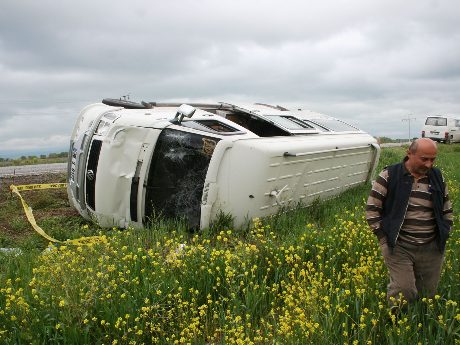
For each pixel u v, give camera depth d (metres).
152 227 8.98
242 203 9.05
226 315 5.57
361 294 5.52
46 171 21.89
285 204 9.80
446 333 4.94
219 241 8.16
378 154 13.28
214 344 5.11
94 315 5.43
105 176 9.59
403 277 5.14
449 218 5.19
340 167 11.56
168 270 6.47
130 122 9.50
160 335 5.26
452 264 6.30
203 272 6.41
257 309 5.77
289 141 9.77
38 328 5.16
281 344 4.76
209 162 9.09
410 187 5.04
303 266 6.59
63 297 5.46
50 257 6.78
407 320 5.01
